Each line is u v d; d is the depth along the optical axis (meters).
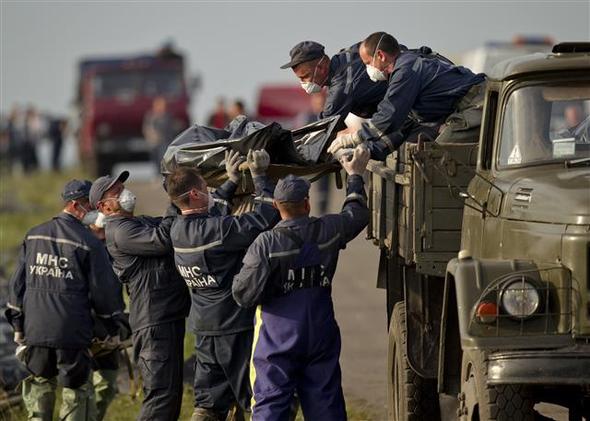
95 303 36.72
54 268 36.44
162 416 34.66
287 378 31.50
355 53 37.22
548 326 28.12
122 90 149.12
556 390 30.86
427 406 35.66
